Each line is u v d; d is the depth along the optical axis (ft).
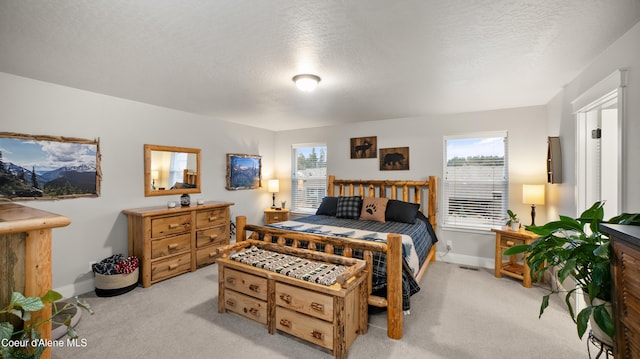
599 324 4.17
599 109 7.52
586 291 4.75
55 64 7.48
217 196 14.67
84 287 9.78
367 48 6.44
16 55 6.89
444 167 13.41
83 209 9.83
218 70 7.84
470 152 12.95
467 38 5.94
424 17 5.13
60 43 6.23
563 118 9.25
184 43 6.22
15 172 8.42
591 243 4.65
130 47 6.42
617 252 3.92
